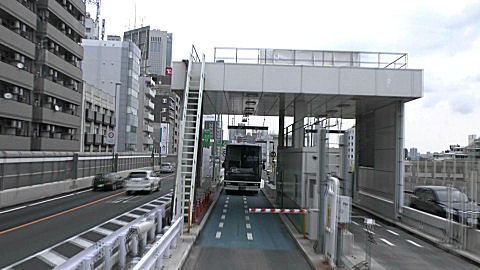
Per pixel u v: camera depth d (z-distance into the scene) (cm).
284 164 1716
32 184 2311
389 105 1631
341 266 776
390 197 1577
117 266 712
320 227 917
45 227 1367
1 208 1905
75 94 4394
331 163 1062
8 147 3091
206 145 3731
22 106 3331
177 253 853
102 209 1883
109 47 6850
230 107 2061
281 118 2214
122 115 6750
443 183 1617
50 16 3925
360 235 1265
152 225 934
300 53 1574
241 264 855
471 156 1055
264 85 1448
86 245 1067
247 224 1419
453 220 1153
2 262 877
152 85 8662
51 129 3916
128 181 2669
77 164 3020
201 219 1388
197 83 1461
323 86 1441
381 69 1443
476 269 869
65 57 4300
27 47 3391
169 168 6094
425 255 997
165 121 10362
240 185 2603
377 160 1766
